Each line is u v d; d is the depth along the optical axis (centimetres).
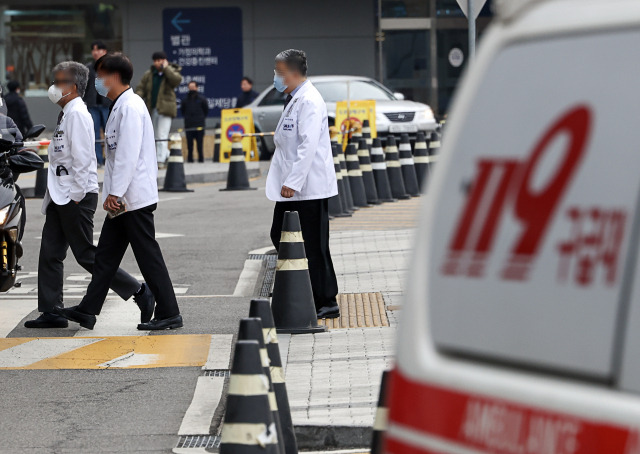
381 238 3978
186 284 3197
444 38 10281
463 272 647
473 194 652
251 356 1178
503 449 613
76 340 2442
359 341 2309
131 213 2458
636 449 557
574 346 593
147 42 10188
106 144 2430
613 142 596
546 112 628
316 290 2550
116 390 2031
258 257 3666
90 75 6625
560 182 613
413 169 5634
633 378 567
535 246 617
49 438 1742
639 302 570
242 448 1164
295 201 2486
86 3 10144
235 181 6022
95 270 2484
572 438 583
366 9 10238
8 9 10106
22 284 3234
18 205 2547
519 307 619
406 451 663
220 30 10200
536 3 654
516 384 613
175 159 5972
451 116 684
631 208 583
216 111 10256
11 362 2247
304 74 2461
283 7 10219
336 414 1734
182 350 2336
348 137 6631
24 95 10150
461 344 644
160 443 1712
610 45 611
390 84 10312
